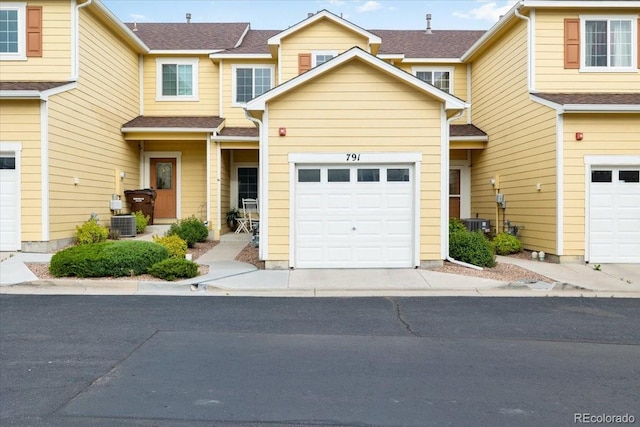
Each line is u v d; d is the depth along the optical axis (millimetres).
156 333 6281
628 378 4812
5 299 8180
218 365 5125
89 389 4477
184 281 9438
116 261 9523
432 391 4469
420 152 10836
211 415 3965
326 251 10922
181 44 18422
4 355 5410
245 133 16422
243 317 7137
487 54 16172
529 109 13211
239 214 17875
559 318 7156
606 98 12336
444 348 5738
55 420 3855
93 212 14242
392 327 6652
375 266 10930
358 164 10914
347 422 3857
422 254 10859
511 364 5203
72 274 9531
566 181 11820
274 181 10820
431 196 10867
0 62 13086
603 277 10219
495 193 15531
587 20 13102
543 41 13109
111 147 15492
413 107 10844
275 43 16312
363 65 10820
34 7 13031
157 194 18078
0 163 11859
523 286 9266
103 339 6008
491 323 6863
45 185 11797
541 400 4281
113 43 15617
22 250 11789
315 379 4746
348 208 10938
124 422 3832
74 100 13062
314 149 10828
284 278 9891
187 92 18109
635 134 11812
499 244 13398
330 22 16438
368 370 5000
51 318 6980
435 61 17500
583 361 5309
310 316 7223
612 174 11914
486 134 16234
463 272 10438
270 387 4543
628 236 11867
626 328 6629
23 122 11766
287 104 10820
